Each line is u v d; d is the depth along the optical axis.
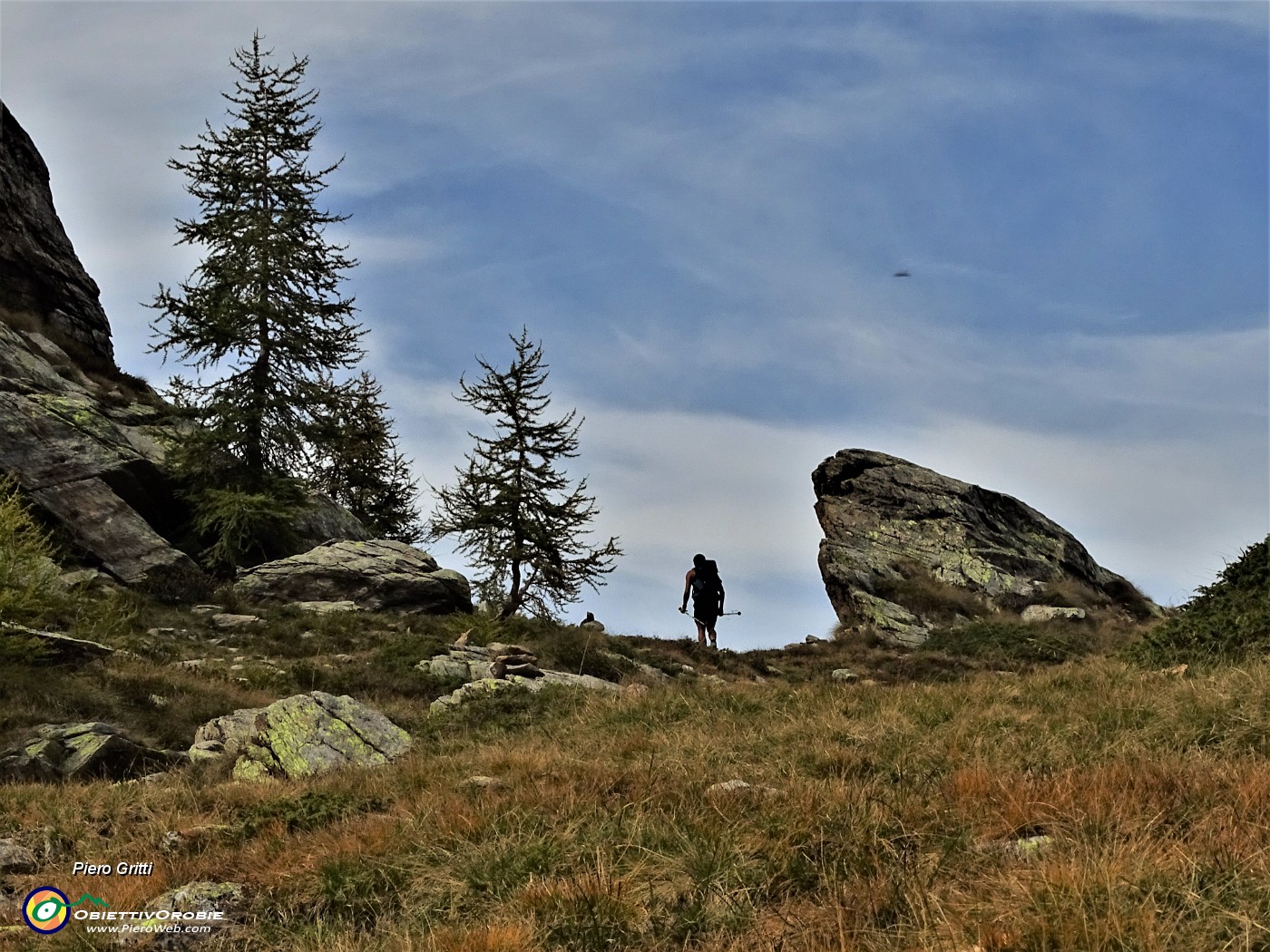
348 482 45.78
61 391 33.53
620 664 23.47
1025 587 36.47
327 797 9.79
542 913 6.25
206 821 9.38
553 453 33.34
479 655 22.19
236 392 34.78
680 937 5.95
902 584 35.69
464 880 6.98
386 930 6.49
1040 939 4.96
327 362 36.59
